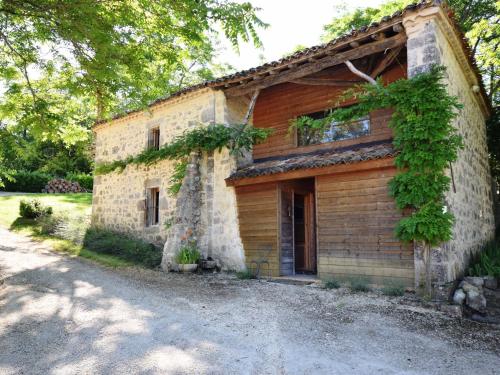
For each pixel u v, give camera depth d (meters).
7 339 4.05
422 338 4.28
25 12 5.75
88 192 23.14
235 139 8.69
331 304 5.53
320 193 7.39
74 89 6.57
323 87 8.71
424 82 6.03
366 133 7.95
